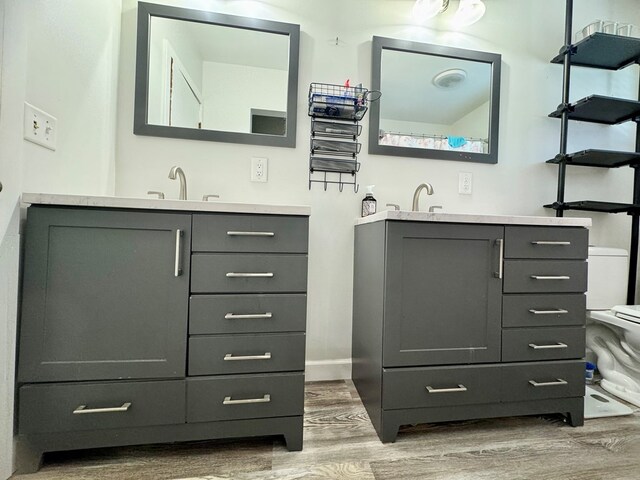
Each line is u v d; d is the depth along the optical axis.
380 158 1.70
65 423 0.95
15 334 0.92
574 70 1.92
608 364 1.66
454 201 1.77
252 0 1.59
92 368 0.96
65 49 1.13
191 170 1.54
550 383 1.24
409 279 1.15
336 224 1.67
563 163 1.78
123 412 0.98
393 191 1.71
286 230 1.07
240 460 1.03
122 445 0.98
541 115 1.86
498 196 1.82
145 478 0.95
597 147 1.94
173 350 1.00
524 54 1.84
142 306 0.98
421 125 1.74
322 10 1.65
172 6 1.52
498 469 1.01
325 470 1.00
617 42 1.65
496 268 1.20
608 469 1.02
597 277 1.72
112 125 1.44
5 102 0.91
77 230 0.95
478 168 1.80
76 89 1.20
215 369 1.02
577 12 1.90
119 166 1.48
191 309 1.01
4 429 0.91
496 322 1.21
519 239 1.22
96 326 0.96
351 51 1.67
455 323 1.18
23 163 0.94
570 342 1.26
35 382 0.93
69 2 1.14
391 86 1.71
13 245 0.91
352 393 1.51
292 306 1.07
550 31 1.86
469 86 1.78
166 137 1.52
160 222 0.99
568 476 0.99
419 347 1.15
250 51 1.60
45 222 0.93
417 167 1.74
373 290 1.27
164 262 0.99
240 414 1.04
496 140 1.79
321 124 1.62
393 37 1.70
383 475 0.98
